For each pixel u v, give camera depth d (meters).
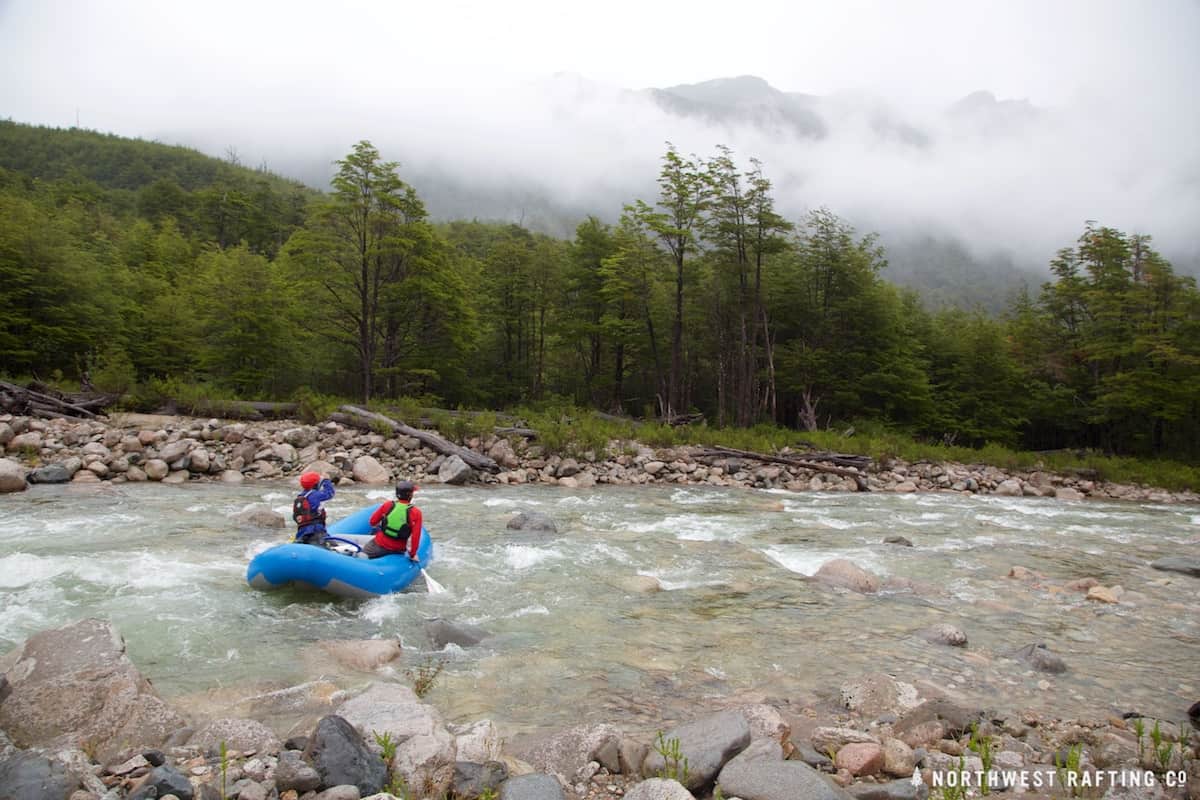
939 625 7.10
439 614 7.32
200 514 11.44
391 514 8.33
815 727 4.87
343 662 5.79
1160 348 32.81
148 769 3.57
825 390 39.47
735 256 35.38
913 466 25.72
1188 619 7.98
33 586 7.33
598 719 4.93
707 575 9.28
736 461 22.58
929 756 4.39
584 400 43.69
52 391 20.69
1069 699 5.64
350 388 36.09
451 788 3.67
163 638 6.18
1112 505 21.42
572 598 8.05
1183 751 4.58
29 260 28.47
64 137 131.50
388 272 30.31
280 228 73.62
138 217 80.56
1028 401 40.06
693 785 3.87
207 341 31.98
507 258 39.19
